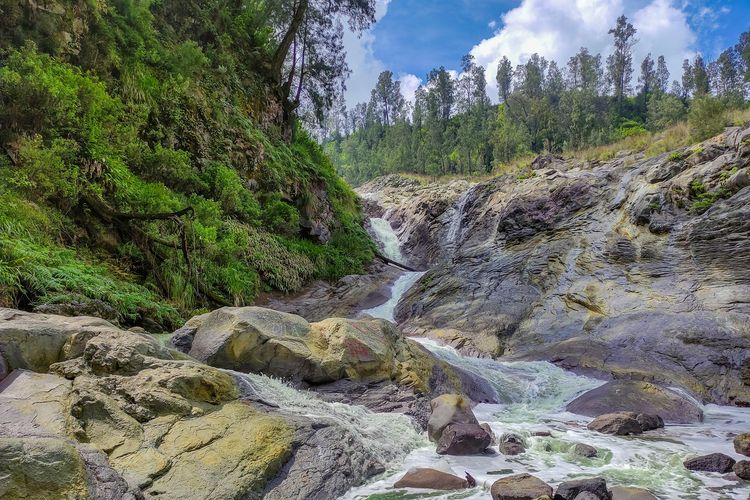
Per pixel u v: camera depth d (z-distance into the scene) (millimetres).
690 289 10320
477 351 10734
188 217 12031
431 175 51625
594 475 4469
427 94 65188
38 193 8773
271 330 6430
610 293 11383
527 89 65625
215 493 3426
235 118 18312
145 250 10625
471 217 23734
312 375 6379
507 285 13742
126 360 4445
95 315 7145
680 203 12875
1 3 10078
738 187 11953
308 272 18391
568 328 10805
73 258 8570
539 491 3752
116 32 13570
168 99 14711
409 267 25094
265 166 19062
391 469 4633
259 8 24203
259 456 3900
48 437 3006
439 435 5504
